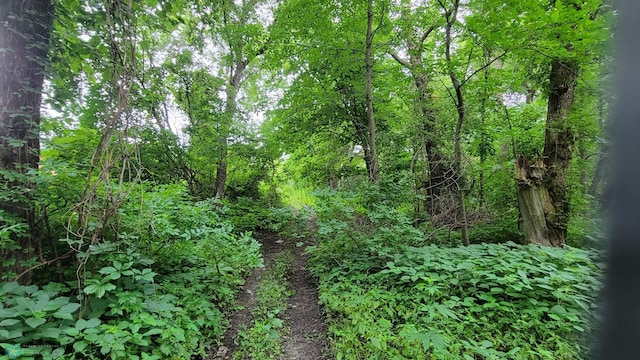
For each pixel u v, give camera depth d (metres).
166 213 3.53
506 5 3.73
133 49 2.78
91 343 2.21
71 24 3.13
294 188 11.05
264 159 8.73
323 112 8.03
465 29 4.50
